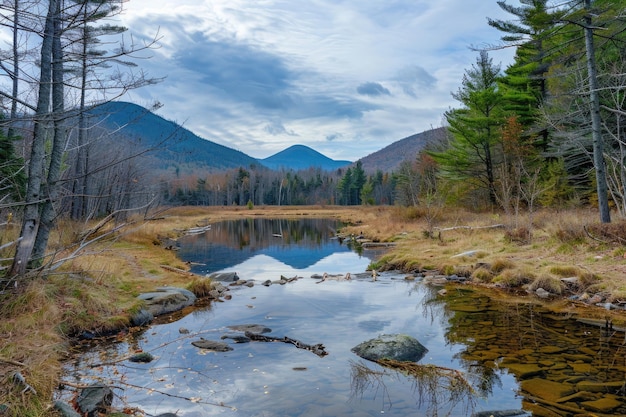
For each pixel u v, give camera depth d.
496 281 11.50
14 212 9.04
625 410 4.42
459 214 26.22
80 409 4.54
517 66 29.75
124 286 9.95
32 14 5.45
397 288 11.62
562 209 21.22
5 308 6.50
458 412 4.48
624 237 11.86
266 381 5.43
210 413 4.56
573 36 20.12
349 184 104.44
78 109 5.71
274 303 10.03
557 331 7.31
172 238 28.59
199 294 10.85
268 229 39.16
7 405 4.06
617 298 8.78
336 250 22.20
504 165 24.67
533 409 4.48
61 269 8.79
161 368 5.91
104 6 5.90
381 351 6.29
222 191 110.81
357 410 4.59
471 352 6.36
